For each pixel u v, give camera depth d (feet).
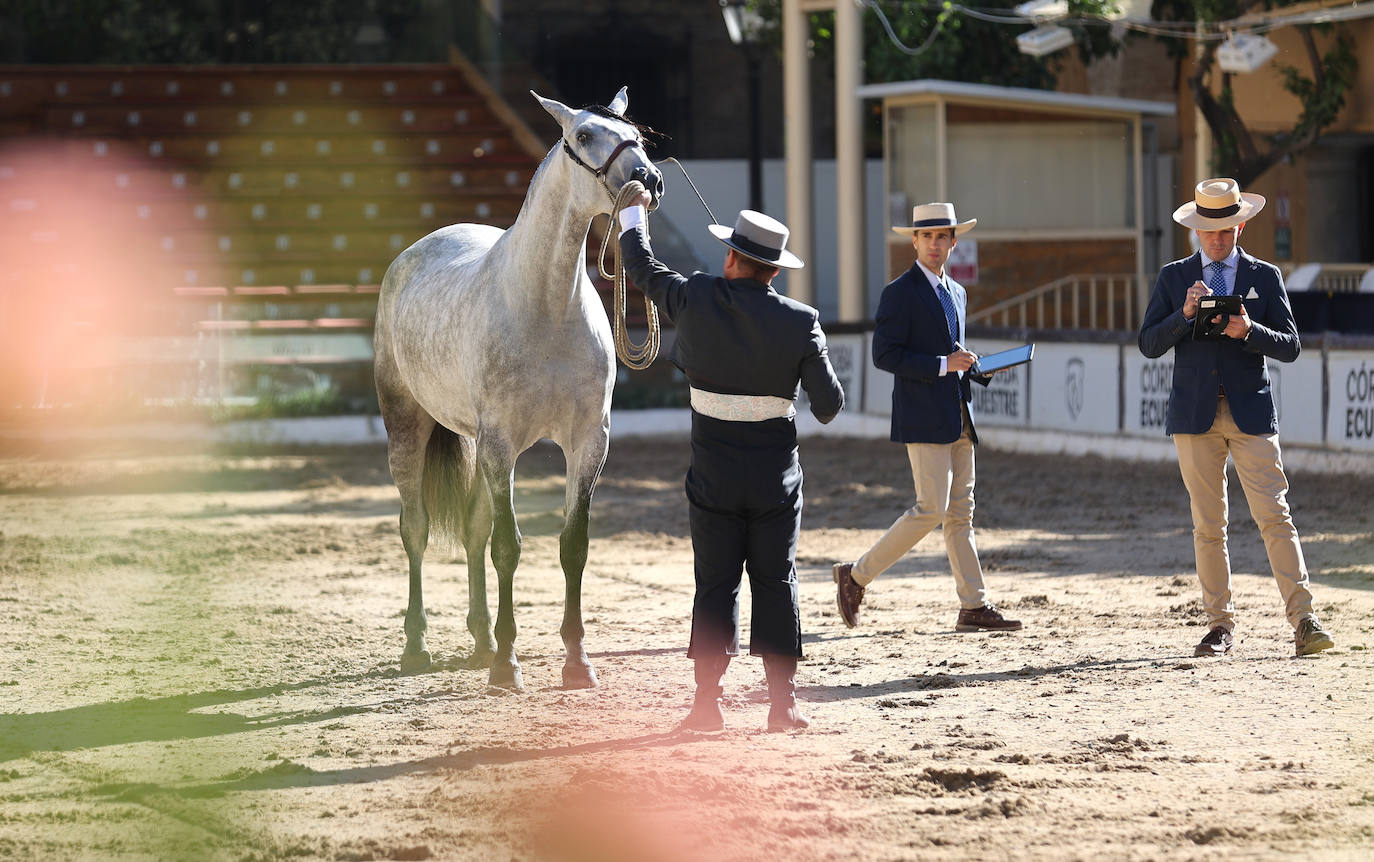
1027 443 77.77
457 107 123.54
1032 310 97.35
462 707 29.68
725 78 142.31
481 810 22.36
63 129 119.96
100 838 21.72
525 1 141.38
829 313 134.92
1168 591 41.34
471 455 35.58
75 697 31.14
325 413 94.89
